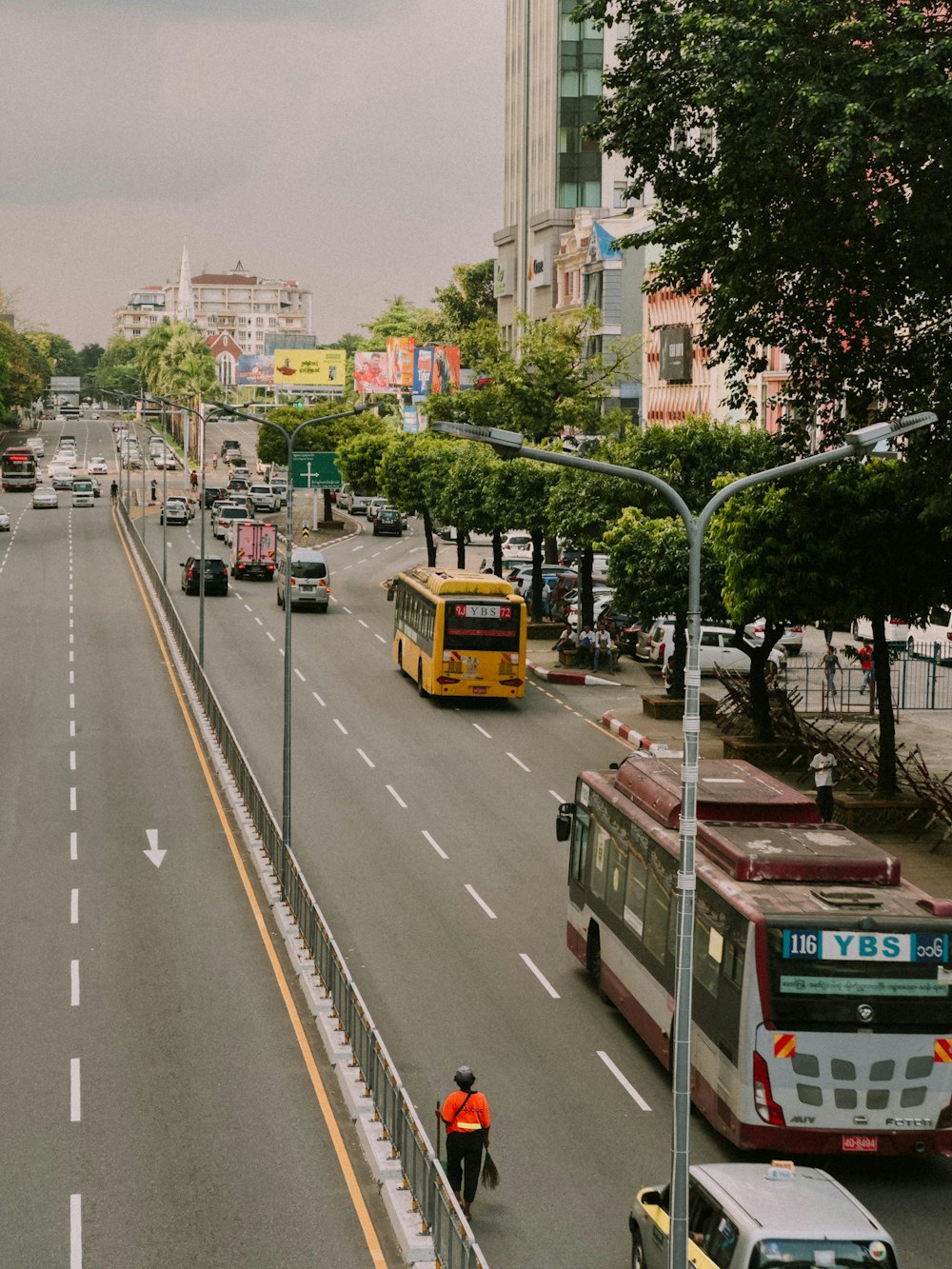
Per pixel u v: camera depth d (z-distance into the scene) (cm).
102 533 11669
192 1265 1833
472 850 3803
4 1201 1998
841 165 2742
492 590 5656
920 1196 2083
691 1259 1627
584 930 2902
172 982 2861
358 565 10394
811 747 4634
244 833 3872
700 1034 2233
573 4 13950
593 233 11956
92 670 6253
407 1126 1991
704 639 6241
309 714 5459
